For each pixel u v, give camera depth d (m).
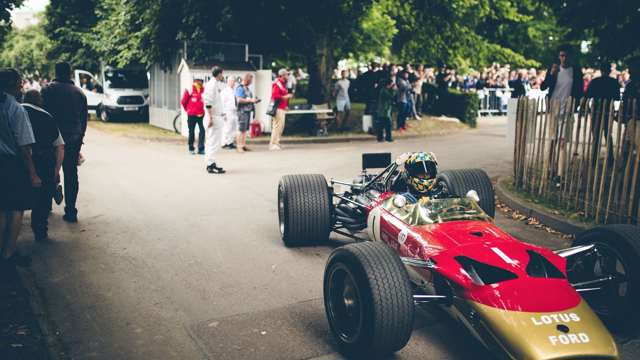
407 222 5.00
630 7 9.49
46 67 55.00
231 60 19.56
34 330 4.73
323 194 6.92
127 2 19.28
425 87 25.55
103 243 7.16
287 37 20.59
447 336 4.77
